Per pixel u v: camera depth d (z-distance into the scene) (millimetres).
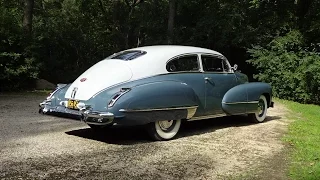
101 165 4340
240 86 7027
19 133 5961
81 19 24047
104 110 5027
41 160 4461
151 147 5289
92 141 5570
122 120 5055
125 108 5027
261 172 4238
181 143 5602
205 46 19828
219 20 18812
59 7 25766
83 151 4961
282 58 14555
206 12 19844
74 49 19500
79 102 5355
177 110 5715
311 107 12039
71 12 24219
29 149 4961
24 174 3918
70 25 20062
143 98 5195
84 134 6043
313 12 17453
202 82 6289
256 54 15578
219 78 6648
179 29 19953
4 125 6613
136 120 5176
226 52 20172
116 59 5930
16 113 8070
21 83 13914
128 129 6523
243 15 18625
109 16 24562
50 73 16797
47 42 17016
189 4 20594
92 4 24484
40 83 14570
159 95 5406
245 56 19297
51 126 6648
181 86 5793
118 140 5684
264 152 5180
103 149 5105
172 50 6125
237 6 18656
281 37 15938
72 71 18297
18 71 13305
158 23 21250
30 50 14008
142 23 21703
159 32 21219
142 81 5426
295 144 5691
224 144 5617
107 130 6402
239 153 5094
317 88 13625
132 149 5145
